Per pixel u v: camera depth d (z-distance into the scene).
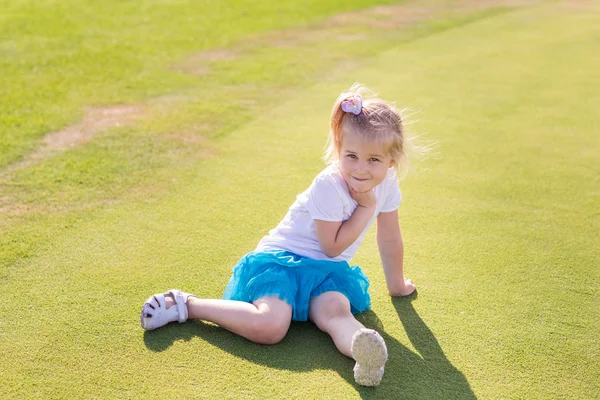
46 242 3.45
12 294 2.96
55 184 4.20
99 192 4.10
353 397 2.35
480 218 3.88
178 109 5.84
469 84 6.89
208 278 3.14
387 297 3.02
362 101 2.70
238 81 6.84
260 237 3.57
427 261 3.36
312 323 2.79
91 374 2.43
